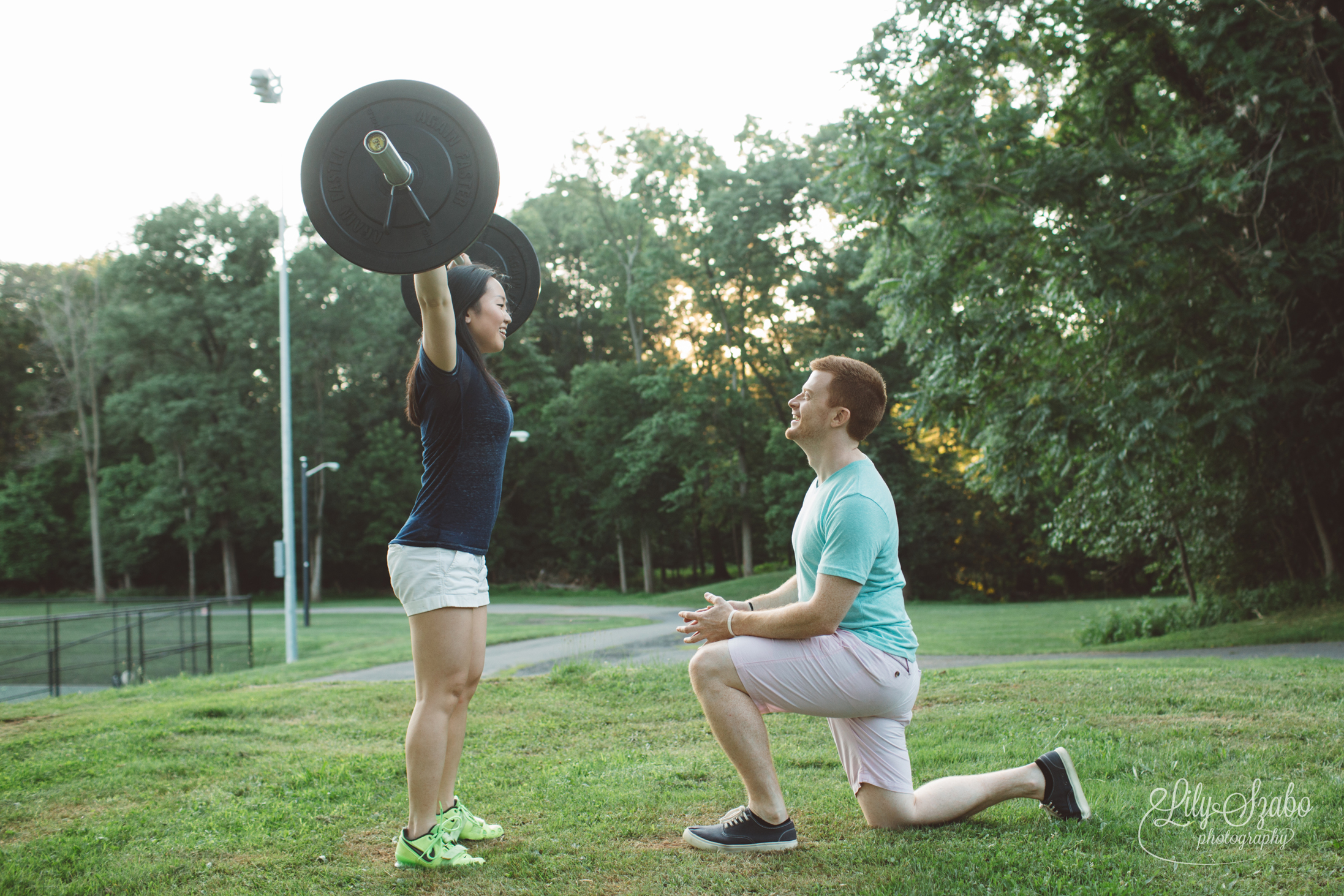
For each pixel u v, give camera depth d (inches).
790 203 1370.6
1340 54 459.2
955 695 232.7
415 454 2031.3
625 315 1833.2
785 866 110.3
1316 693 206.2
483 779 162.7
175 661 858.1
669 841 123.0
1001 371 538.0
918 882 102.3
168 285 1823.3
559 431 1921.8
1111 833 117.3
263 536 1931.6
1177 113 540.1
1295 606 570.9
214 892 109.3
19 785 167.6
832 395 119.6
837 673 113.6
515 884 108.0
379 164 103.7
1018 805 131.6
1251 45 467.8
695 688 117.7
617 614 1154.0
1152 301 526.3
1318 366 492.1
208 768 178.1
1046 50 525.0
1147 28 500.7
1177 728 175.9
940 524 1407.5
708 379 1539.1
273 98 677.9
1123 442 473.4
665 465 1680.6
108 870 119.2
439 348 112.6
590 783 156.5
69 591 2114.9
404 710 247.1
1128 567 1192.2
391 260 108.9
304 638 986.1
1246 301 492.1
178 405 1679.4
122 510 1935.3
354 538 2000.5
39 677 825.5
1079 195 470.6
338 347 1803.6
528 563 2069.4
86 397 2062.0
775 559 1974.7
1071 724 186.5
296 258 1774.1
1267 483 585.0
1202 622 605.6
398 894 106.1
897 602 118.3
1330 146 452.8
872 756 120.7
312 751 193.2
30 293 2129.7
